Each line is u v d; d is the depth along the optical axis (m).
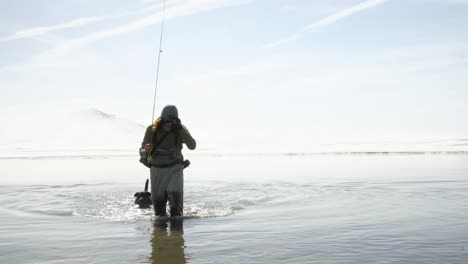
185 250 3.75
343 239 4.08
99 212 6.36
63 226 5.11
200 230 4.73
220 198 7.82
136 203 7.18
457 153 26.42
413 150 30.97
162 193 6.10
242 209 6.48
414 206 6.20
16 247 3.93
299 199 7.45
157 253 3.66
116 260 3.44
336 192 8.34
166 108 6.26
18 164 23.48
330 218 5.35
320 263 3.27
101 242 4.13
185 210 6.42
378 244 3.85
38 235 4.52
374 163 17.70
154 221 5.46
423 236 4.16
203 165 18.94
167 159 6.13
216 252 3.66
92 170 17.28
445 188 8.41
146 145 6.15
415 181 9.88
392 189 8.50
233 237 4.29
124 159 29.09
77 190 9.64
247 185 10.06
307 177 11.85
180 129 6.19
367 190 8.48
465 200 6.74
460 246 3.73
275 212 6.02
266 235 4.35
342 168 15.17
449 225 4.71
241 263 3.30
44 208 6.81
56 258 3.52
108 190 9.62
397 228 4.58
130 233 4.61
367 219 5.20
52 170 17.55
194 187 9.73
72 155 39.03
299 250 3.68
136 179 12.70
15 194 8.89
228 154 32.03
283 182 10.59
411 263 3.23
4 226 5.13
